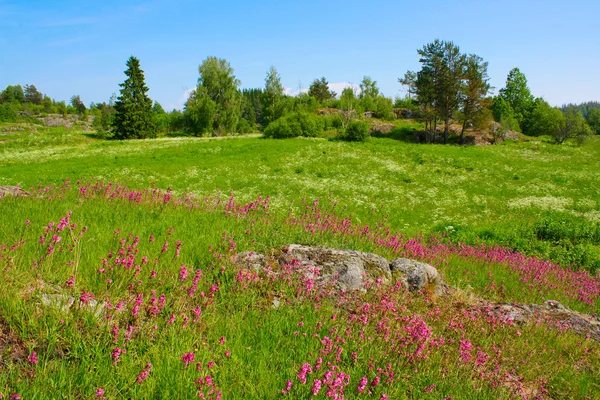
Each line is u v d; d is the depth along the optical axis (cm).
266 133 6141
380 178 3231
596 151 5509
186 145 4825
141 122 7062
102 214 866
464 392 436
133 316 435
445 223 2034
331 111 8400
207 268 624
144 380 343
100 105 15275
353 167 3584
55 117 11550
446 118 6206
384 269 740
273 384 373
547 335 650
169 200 1094
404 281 743
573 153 5212
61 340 382
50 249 512
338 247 873
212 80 8506
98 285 496
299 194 2494
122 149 4575
